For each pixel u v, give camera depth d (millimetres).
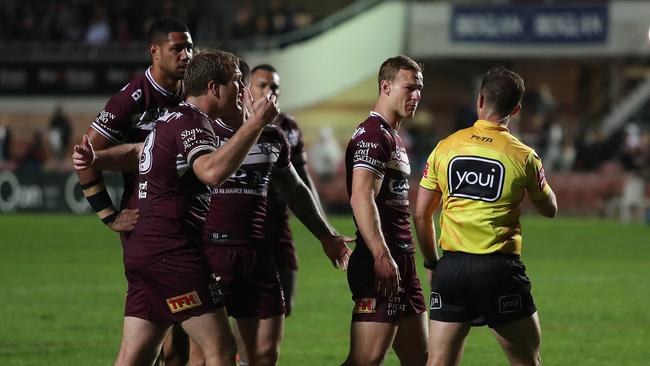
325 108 93875
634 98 93125
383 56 89062
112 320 31750
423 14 89062
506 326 17828
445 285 17891
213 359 16641
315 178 80625
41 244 54906
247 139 15922
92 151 18391
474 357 26594
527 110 90500
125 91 19828
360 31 88562
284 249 24141
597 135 85188
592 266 47281
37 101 88000
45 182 77750
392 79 18844
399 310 18797
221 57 16922
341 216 77000
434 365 18062
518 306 17719
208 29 87875
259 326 19531
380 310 18609
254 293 19562
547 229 68812
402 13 89000
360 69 88688
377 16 88812
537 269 46031
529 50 88188
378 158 18406
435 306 18109
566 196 82562
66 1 90688
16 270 43938
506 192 17672
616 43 87188
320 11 97250
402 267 18906
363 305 18719
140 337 16812
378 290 18609
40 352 26719
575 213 82312
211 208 19562
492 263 17609
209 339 16641
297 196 20219
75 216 75000
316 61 87875
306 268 45781
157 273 16625
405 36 89125
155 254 16609
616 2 87000
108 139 19766
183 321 16688
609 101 97750
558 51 87938
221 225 19531
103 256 49594
